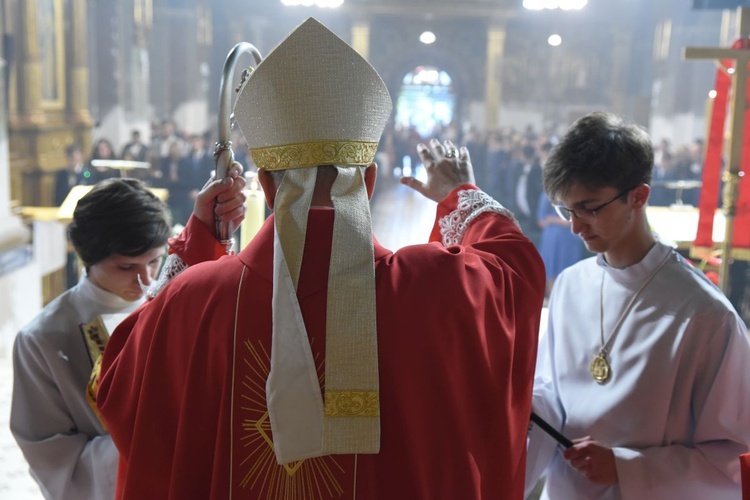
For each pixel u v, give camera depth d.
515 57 16.17
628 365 1.48
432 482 0.96
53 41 11.02
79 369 1.48
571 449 1.41
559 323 1.63
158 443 1.00
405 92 16.75
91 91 12.88
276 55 0.96
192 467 0.97
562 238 7.12
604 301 1.56
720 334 1.41
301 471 0.94
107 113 13.09
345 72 0.97
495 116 16.31
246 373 0.95
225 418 0.95
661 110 15.07
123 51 13.27
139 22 13.36
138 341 1.05
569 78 16.09
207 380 0.97
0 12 6.40
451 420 0.96
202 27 15.04
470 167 1.34
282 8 15.62
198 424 0.97
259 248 0.99
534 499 2.27
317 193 1.00
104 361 1.15
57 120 11.14
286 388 0.92
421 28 16.25
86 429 1.50
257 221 2.04
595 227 1.46
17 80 10.16
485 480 1.01
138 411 1.01
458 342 0.98
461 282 1.00
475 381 0.99
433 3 15.66
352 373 0.93
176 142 10.90
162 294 1.04
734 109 3.04
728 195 3.10
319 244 0.97
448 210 1.28
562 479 1.55
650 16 15.47
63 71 11.32
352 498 0.94
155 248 1.44
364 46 15.79
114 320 1.48
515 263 1.13
